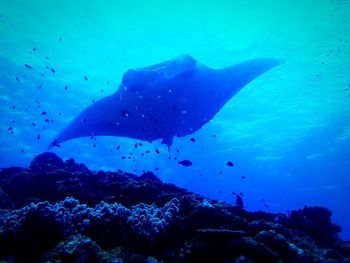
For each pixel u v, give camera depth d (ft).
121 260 9.21
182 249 11.33
